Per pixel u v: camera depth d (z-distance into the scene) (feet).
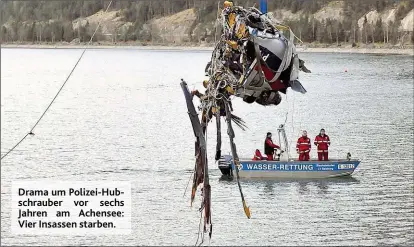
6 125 283.38
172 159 194.49
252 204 140.15
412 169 179.01
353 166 167.12
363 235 120.57
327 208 137.28
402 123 275.59
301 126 270.05
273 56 43.80
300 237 119.14
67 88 489.67
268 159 168.04
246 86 44.98
